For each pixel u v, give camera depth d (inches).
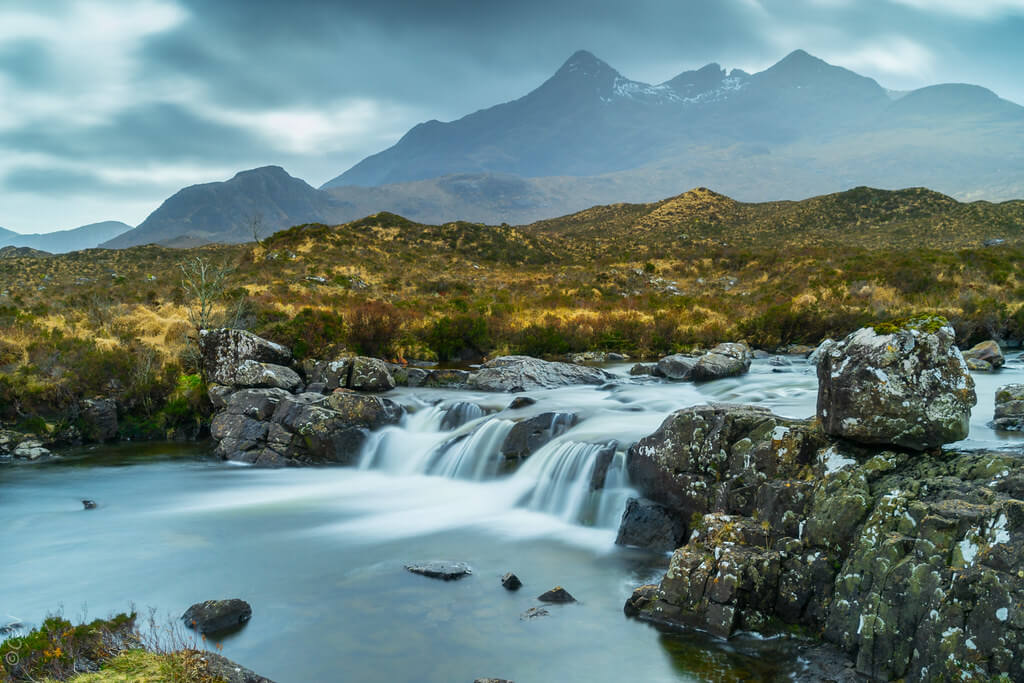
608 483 532.1
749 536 371.2
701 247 3767.2
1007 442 522.6
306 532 538.0
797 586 345.4
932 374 358.3
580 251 4111.7
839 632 322.0
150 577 449.1
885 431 357.1
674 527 466.6
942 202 4490.7
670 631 358.3
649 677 316.2
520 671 324.5
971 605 272.1
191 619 372.5
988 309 1306.6
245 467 744.3
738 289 2297.0
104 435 852.0
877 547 315.3
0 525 560.7
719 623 349.4
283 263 2591.0
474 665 330.3
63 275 2866.6
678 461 473.1
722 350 1058.1
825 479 365.4
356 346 1152.2
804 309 1438.2
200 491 657.6
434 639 356.5
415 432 764.6
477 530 533.6
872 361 362.9
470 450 666.8
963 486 316.2
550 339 1311.5
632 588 416.2
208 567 465.7
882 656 297.9
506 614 384.8
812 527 351.3
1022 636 253.9
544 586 422.3
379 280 2400.3
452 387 957.2
